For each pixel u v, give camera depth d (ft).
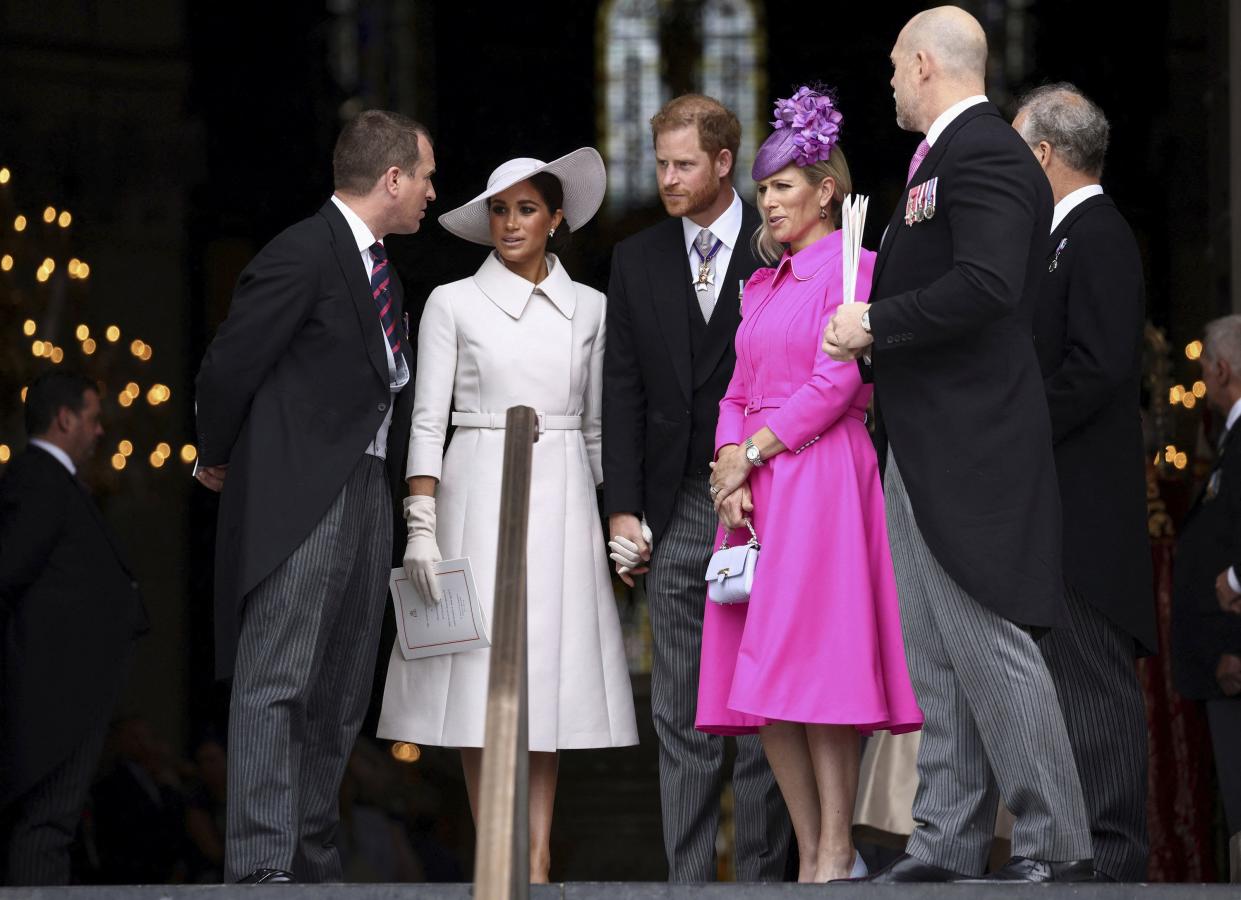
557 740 64.64
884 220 260.83
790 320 58.80
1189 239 160.56
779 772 60.08
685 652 65.51
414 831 153.48
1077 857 50.16
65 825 84.12
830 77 285.84
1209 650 76.43
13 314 170.50
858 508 57.77
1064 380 60.03
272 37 201.05
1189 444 124.77
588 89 283.38
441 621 63.16
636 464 65.87
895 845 69.67
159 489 185.47
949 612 51.34
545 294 66.23
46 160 182.50
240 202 196.34
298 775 58.59
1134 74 178.81
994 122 51.78
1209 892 46.55
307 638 58.13
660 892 47.67
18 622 83.30
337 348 59.31
